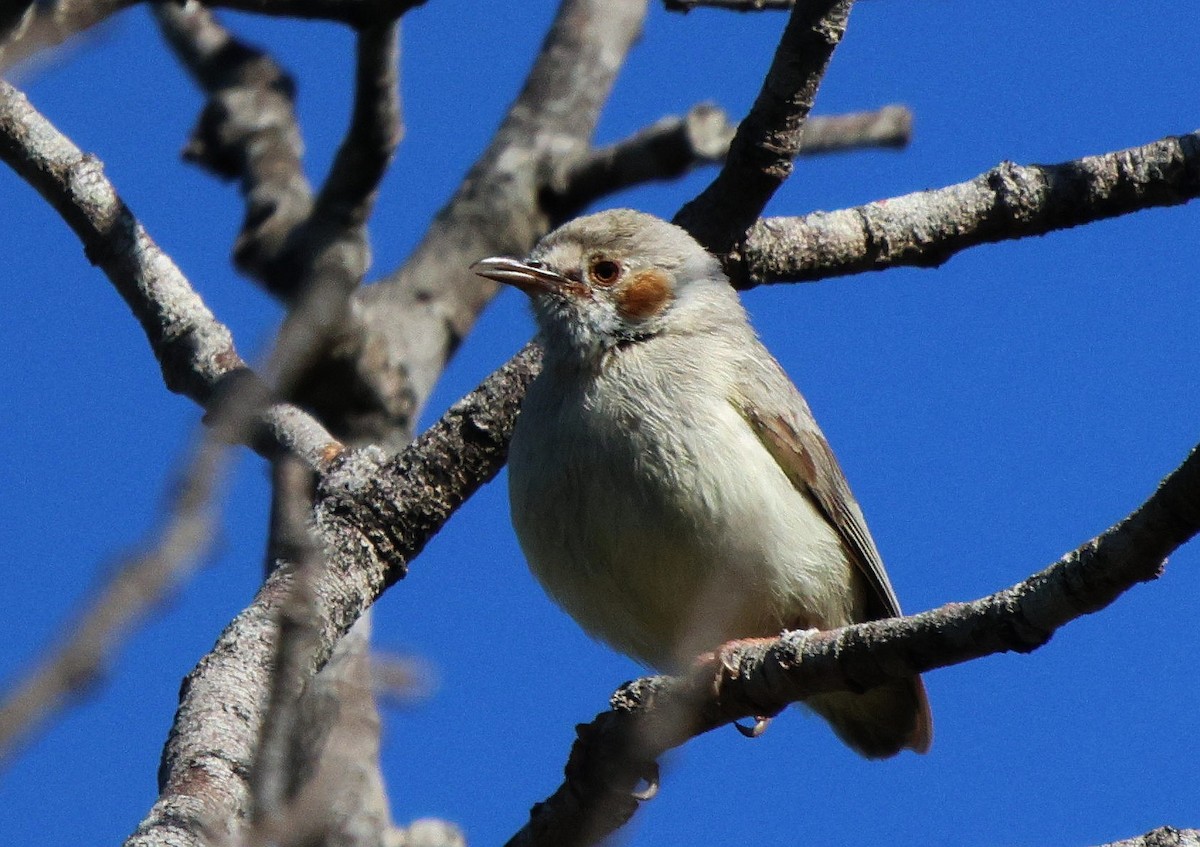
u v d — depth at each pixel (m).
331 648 9.91
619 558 11.11
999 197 11.75
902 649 7.93
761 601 11.35
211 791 7.84
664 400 11.29
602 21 16.72
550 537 11.28
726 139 15.41
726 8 12.31
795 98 10.94
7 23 8.23
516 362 11.35
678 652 11.39
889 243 11.72
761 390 11.65
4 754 5.70
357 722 9.96
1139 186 11.67
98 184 11.50
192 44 15.92
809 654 8.36
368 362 13.88
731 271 11.74
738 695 8.66
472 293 14.98
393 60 13.11
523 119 16.02
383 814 10.09
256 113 15.38
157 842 7.38
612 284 11.84
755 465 11.26
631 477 11.02
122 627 5.94
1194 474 6.75
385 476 10.62
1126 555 7.02
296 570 8.73
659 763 9.00
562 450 11.15
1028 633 7.45
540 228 15.50
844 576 12.03
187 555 6.11
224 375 10.98
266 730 8.03
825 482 11.93
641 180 15.44
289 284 13.97
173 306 11.30
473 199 15.42
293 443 10.93
